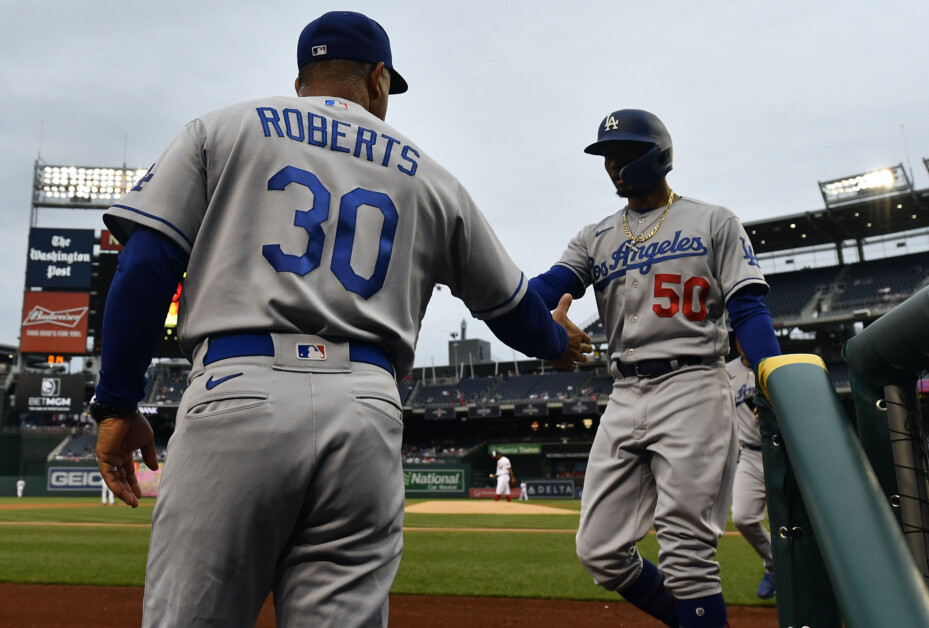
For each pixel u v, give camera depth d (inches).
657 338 112.4
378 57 64.3
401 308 57.0
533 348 71.4
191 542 47.2
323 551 49.6
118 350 50.1
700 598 101.3
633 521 112.3
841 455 42.4
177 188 52.2
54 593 187.3
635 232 119.8
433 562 261.1
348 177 56.3
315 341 51.7
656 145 115.8
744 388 193.9
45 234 1366.9
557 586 197.9
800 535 55.5
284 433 48.1
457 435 1686.8
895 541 37.9
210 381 49.8
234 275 52.1
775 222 1423.5
